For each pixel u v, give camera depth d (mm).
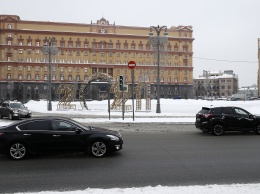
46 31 127000
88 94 116500
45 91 125000
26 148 10727
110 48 132875
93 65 130000
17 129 10781
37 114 34906
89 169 9234
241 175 8469
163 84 135875
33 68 124812
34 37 126000
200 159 10648
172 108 41531
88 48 130750
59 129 10961
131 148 12875
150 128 20594
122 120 25156
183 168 9328
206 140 15234
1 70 121938
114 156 11188
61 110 42469
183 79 138625
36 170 9133
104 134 11117
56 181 7941
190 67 139375
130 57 134875
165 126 21875
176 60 138875
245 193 6590
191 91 139375
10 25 123875
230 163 10008
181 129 20156
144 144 13922
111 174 8641
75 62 130000
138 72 134500
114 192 6727
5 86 121625
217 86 181625
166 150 12406
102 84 117438
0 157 11102
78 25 131625
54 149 10805
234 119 17266
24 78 124188
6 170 9141
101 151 11031
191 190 6844
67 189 7246
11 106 29188
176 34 140125
